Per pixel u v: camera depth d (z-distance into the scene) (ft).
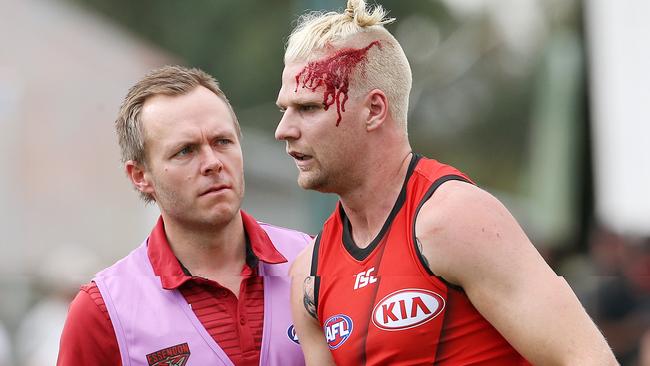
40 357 100.58
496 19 215.72
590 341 35.27
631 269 93.15
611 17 94.32
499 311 36.42
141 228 146.92
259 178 178.70
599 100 95.35
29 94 144.15
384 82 39.70
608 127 94.32
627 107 93.35
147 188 45.91
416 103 238.68
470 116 229.45
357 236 40.47
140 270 45.62
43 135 143.43
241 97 271.69
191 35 274.57
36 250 138.10
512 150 216.95
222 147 44.27
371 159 39.60
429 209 37.83
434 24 291.79
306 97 39.60
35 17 149.69
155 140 44.14
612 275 94.94
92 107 148.05
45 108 144.87
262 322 45.24
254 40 271.49
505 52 214.69
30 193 140.67
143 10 275.39
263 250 46.26
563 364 35.37
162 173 44.01
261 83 271.90
